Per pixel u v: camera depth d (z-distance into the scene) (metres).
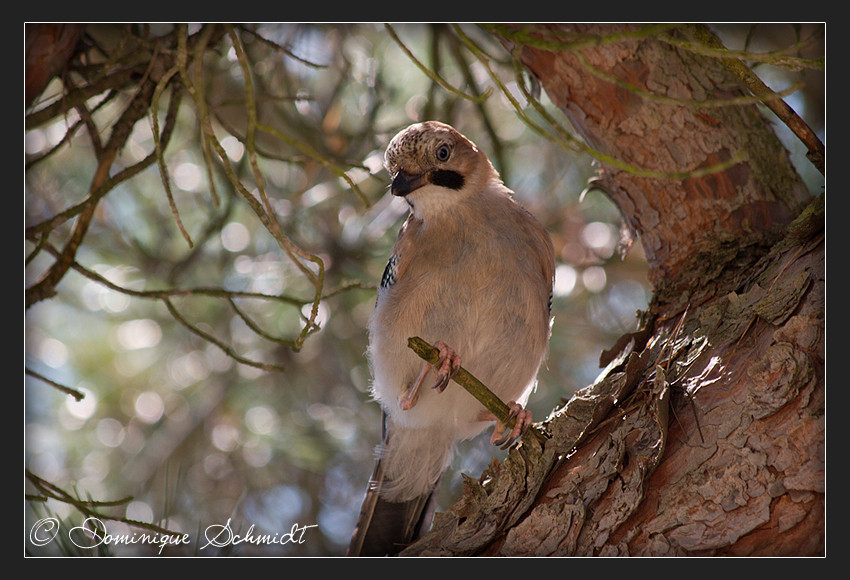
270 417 9.68
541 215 9.61
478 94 8.23
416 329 7.21
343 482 9.55
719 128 6.83
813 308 5.57
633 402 6.14
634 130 6.97
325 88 9.30
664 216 7.11
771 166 6.91
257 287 9.39
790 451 5.25
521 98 8.96
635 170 4.85
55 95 7.11
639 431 5.87
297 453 9.38
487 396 6.01
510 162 9.38
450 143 7.43
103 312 9.84
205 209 9.55
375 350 7.54
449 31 8.27
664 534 5.40
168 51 6.60
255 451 9.59
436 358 5.82
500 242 7.22
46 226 6.25
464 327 7.16
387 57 9.18
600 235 9.60
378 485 8.06
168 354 9.98
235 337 9.69
